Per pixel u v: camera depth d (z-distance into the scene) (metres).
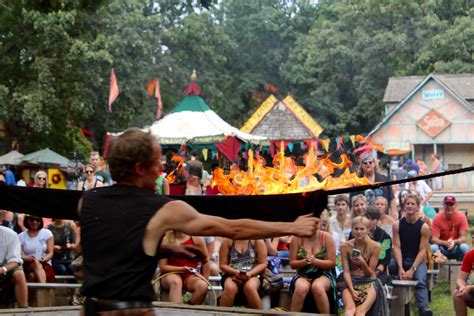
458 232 11.14
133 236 3.90
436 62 47.41
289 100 34.75
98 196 4.04
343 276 8.39
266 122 34.56
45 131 29.16
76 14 28.77
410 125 43.84
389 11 50.53
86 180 12.24
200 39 48.31
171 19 51.88
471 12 49.47
